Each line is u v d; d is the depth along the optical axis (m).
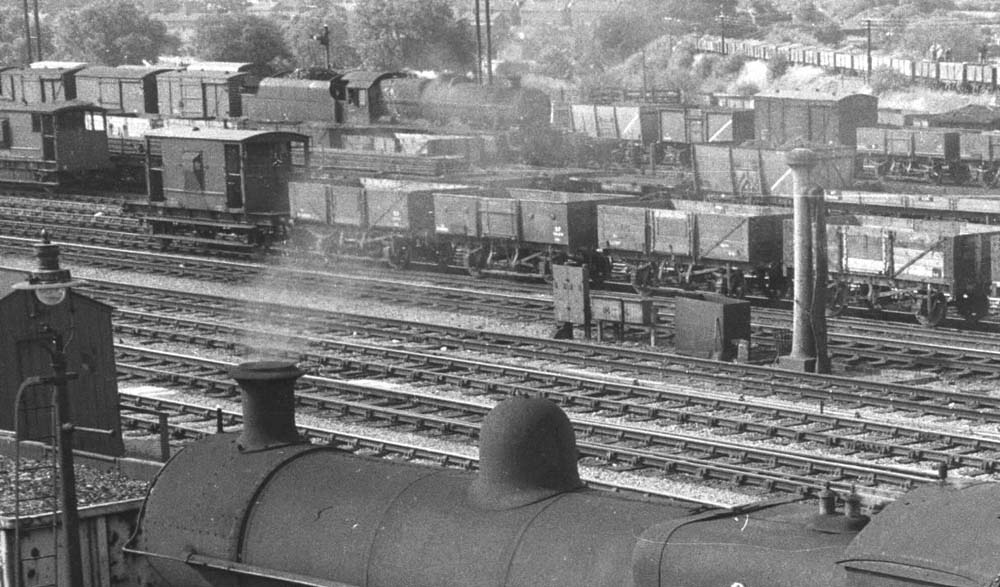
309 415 29.52
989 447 25.03
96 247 52.88
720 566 10.56
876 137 67.19
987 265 37.16
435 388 31.67
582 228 43.78
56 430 13.88
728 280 40.38
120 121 77.50
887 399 28.44
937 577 9.28
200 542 13.86
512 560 11.92
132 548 14.42
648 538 11.04
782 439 26.48
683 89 112.19
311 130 71.50
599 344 36.12
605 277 44.50
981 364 32.25
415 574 12.46
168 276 48.53
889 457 25.11
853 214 47.72
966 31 123.88
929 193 59.38
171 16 196.88
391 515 12.88
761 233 39.66
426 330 37.78
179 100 80.44
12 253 53.06
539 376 31.77
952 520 9.52
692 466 24.12
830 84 109.56
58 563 15.60
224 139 52.69
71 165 68.12
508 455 12.44
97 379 25.06
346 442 26.56
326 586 12.91
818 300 32.06
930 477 22.50
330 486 13.47
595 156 74.44
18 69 87.06
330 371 33.66
